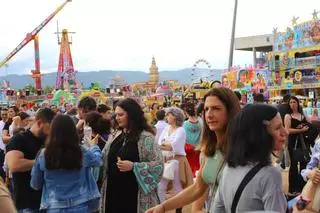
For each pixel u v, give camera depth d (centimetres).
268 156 300
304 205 378
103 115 754
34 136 563
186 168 850
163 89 5981
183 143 847
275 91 4884
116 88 7000
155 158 562
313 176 434
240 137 304
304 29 4591
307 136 930
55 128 510
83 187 527
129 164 546
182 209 920
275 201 290
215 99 382
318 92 4506
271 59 4912
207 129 395
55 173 512
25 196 547
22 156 548
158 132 1049
